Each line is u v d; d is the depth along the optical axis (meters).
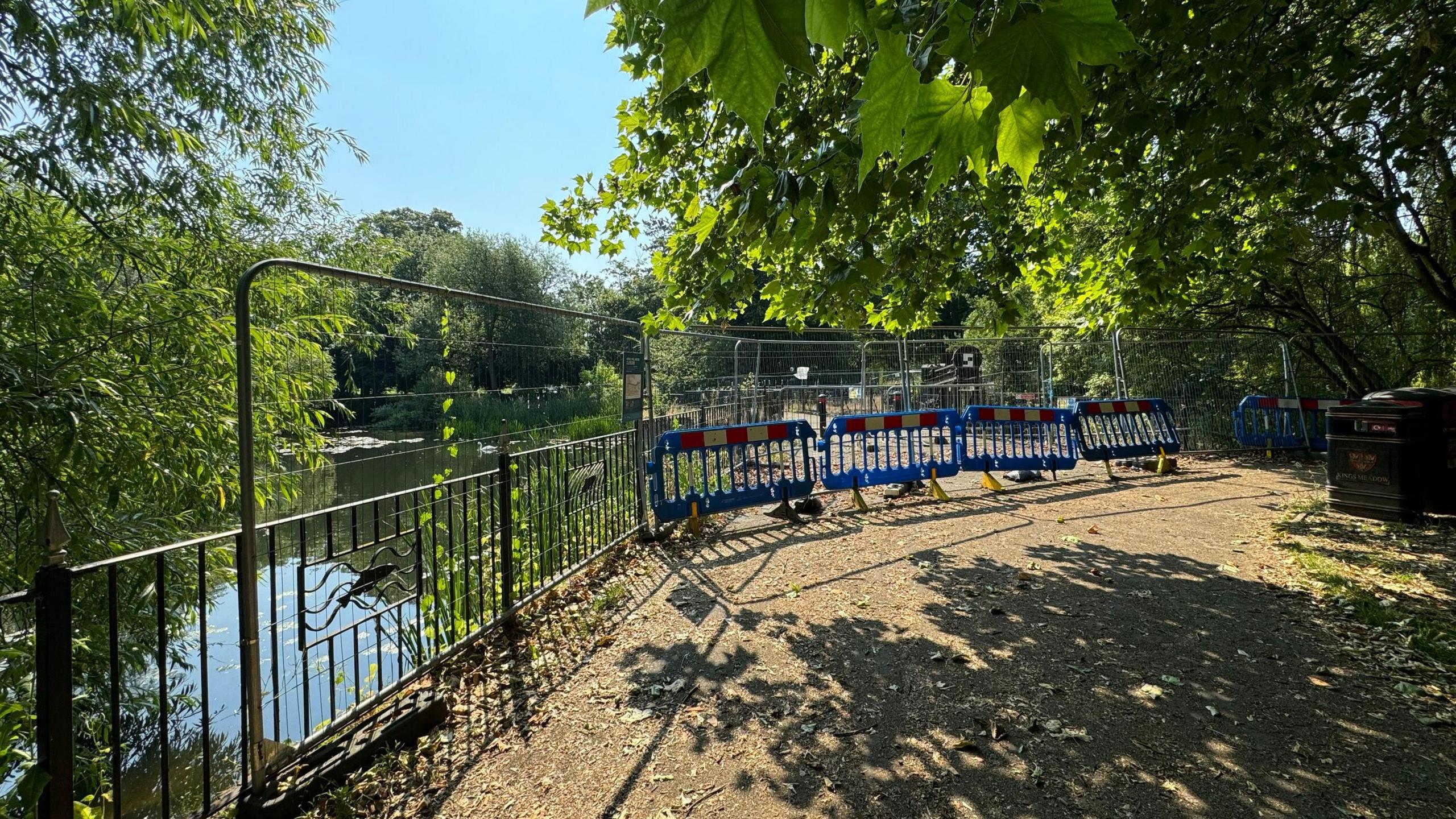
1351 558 5.08
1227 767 2.56
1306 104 4.89
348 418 6.31
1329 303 12.26
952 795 2.44
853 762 2.66
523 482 4.58
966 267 5.20
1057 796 2.42
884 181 2.63
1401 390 6.32
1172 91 4.50
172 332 4.76
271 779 2.52
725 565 5.30
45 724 1.94
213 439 4.99
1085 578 4.80
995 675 3.34
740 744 2.82
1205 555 5.33
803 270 5.09
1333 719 2.89
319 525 5.43
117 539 4.76
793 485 6.84
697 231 3.26
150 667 5.10
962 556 5.39
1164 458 9.23
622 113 5.30
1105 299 7.35
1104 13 0.87
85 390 4.09
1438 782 2.44
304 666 2.74
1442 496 5.95
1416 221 9.29
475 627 3.93
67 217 4.86
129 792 3.86
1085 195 5.01
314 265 2.67
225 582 5.87
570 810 2.43
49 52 4.21
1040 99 0.92
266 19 6.11
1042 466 8.41
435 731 2.98
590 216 6.00
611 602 4.53
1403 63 4.31
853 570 5.09
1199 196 4.78
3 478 4.13
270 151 6.89
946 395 11.89
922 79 1.13
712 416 8.91
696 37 0.74
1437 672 3.28
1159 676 3.31
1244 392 11.62
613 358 6.32
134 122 4.63
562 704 3.21
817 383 10.99
